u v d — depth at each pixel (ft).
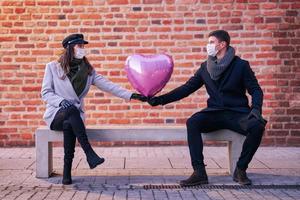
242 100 20.31
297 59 27.71
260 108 19.36
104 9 27.63
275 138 27.89
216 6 27.63
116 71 27.73
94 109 27.81
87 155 18.98
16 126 27.76
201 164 19.53
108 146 28.04
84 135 19.12
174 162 23.76
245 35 27.68
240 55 27.73
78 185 19.39
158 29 27.66
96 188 19.16
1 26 27.55
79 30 27.66
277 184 19.53
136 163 23.57
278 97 27.78
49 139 20.45
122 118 27.86
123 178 20.59
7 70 27.63
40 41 27.63
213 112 20.13
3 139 27.78
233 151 20.75
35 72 27.71
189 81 20.71
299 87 27.76
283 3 27.63
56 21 27.63
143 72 19.26
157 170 22.07
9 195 18.03
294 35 27.66
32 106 27.76
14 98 27.71
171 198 17.67
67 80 20.16
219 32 20.02
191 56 27.71
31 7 27.58
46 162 20.54
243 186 19.30
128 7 27.63
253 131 19.12
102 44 27.68
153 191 18.74
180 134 20.62
